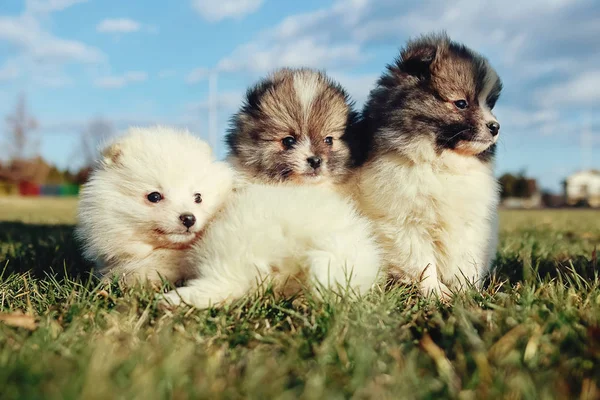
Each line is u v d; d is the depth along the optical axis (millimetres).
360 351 354
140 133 547
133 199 506
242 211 469
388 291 491
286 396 301
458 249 561
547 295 447
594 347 358
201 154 540
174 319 406
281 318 419
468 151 566
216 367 344
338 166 587
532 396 306
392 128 568
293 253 451
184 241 502
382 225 559
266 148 599
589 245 810
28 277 531
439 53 585
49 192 6781
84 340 374
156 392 300
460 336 376
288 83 624
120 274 494
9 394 288
